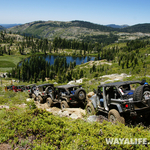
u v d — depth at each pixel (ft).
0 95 52.31
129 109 16.34
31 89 49.83
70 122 19.12
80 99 29.55
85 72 489.67
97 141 12.72
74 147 12.52
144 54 623.77
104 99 20.94
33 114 19.71
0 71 473.67
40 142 13.99
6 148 13.47
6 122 18.85
